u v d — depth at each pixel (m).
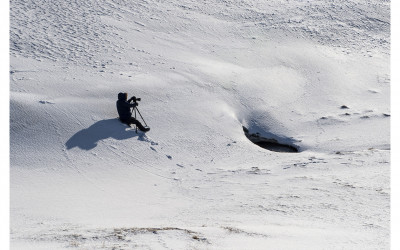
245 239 15.94
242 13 60.31
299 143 34.16
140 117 34.59
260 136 36.34
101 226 19.41
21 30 46.25
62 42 44.84
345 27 57.78
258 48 50.44
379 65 47.97
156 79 39.56
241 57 47.72
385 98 40.44
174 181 28.12
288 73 44.97
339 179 25.39
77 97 34.97
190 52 47.34
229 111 37.50
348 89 42.41
